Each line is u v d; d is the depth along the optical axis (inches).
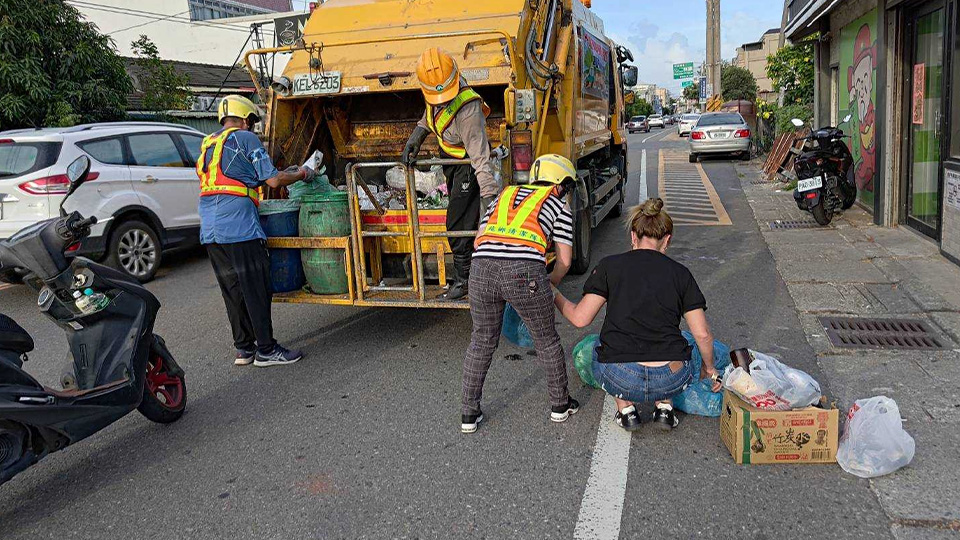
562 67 258.2
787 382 138.0
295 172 205.5
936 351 191.0
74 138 312.5
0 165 301.9
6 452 133.3
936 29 300.2
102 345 156.5
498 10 224.7
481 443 156.2
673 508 127.1
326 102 252.1
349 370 206.1
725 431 146.9
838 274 272.2
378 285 216.4
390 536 124.1
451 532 124.0
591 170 327.0
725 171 710.5
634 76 454.3
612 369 146.9
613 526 122.9
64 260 151.7
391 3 239.9
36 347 249.8
